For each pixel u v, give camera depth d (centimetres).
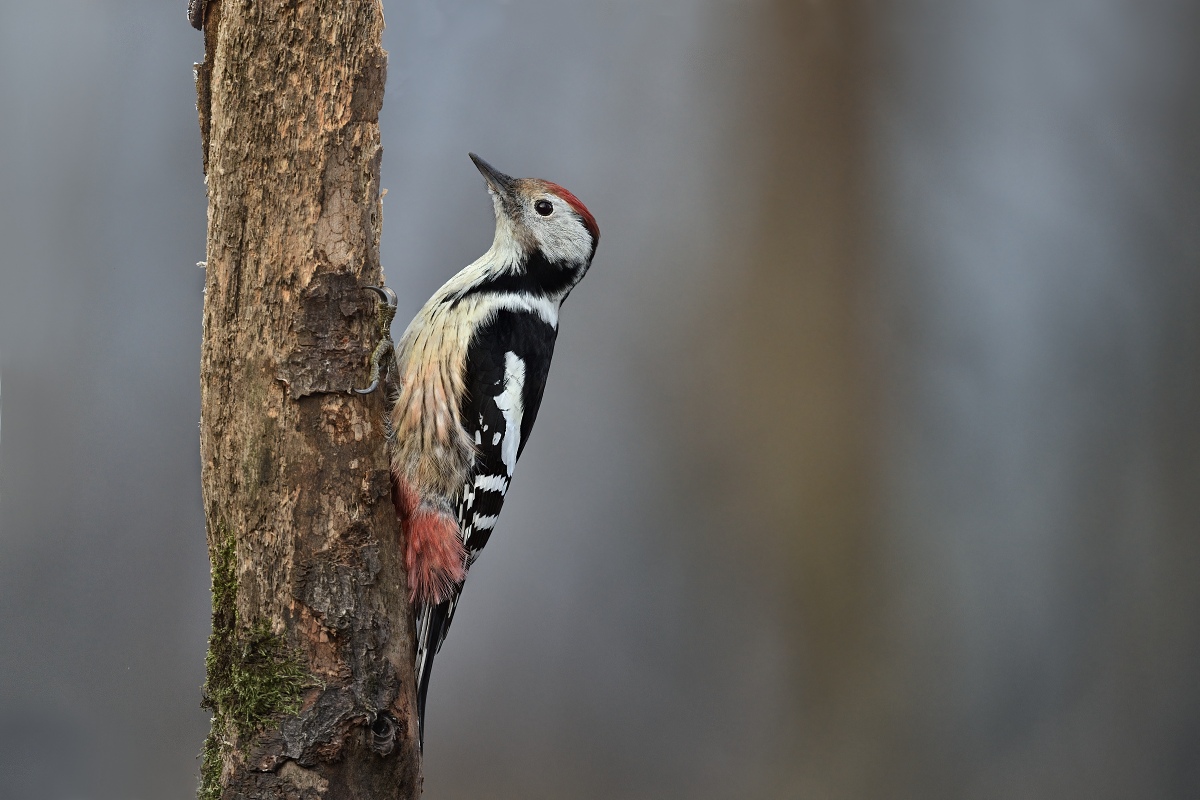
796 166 1284
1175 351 1338
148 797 1081
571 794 1205
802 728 1219
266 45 569
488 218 1259
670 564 1267
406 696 595
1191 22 1352
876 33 1290
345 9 573
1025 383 1313
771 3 1302
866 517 1242
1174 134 1354
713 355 1284
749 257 1288
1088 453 1317
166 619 1123
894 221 1295
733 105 1315
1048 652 1280
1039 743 1253
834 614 1227
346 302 585
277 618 573
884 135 1295
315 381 578
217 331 582
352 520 584
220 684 579
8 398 1113
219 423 584
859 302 1272
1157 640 1288
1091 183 1348
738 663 1241
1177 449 1325
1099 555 1307
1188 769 1262
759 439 1255
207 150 611
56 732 1078
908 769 1214
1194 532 1311
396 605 598
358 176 586
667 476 1281
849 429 1248
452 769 1213
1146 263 1355
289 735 564
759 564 1246
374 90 586
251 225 576
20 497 1109
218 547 587
